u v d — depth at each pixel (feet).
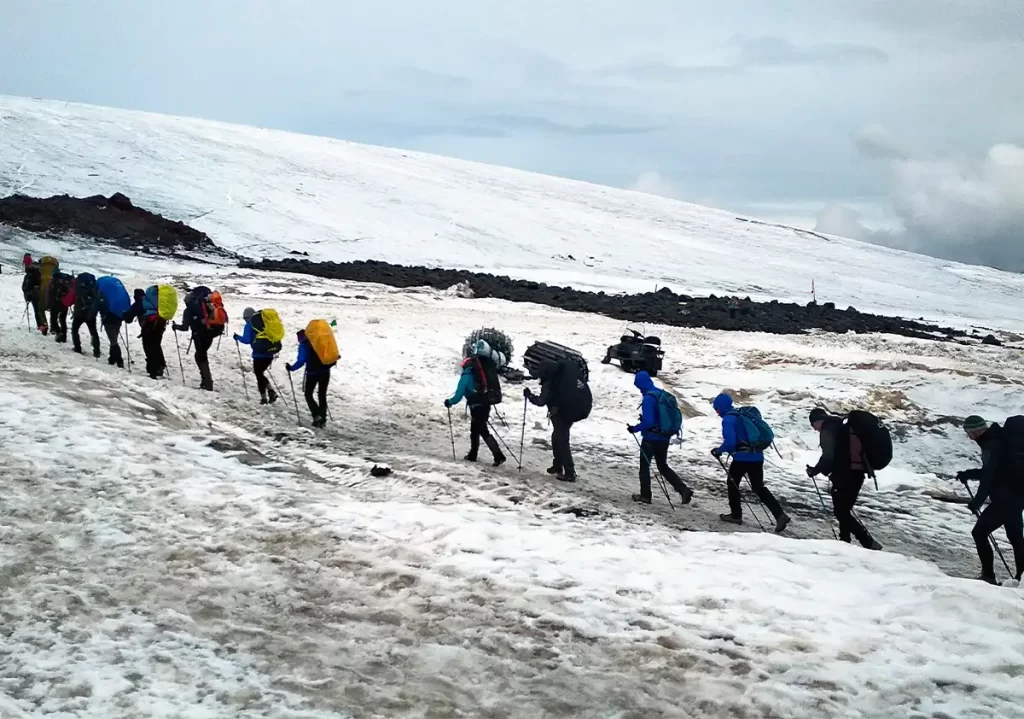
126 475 24.39
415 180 292.40
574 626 17.35
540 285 144.77
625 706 14.65
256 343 43.70
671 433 34.58
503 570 20.21
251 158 258.16
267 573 19.04
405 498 27.63
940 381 66.69
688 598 19.26
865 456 29.58
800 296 229.86
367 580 19.10
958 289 299.99
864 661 16.10
